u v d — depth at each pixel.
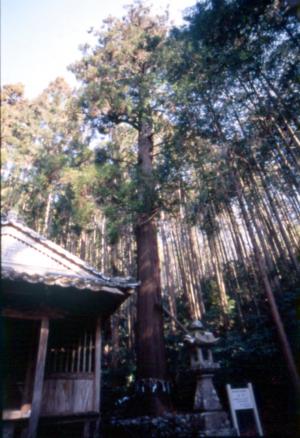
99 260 14.47
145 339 6.96
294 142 9.15
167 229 16.36
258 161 9.86
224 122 9.51
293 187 10.44
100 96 9.70
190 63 9.79
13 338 6.12
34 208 9.07
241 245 11.85
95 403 5.74
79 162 8.61
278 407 6.56
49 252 7.15
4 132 6.41
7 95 6.91
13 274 5.25
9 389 5.58
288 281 9.25
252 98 9.69
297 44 8.23
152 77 9.98
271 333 7.41
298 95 8.74
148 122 10.11
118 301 6.70
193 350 6.04
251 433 4.91
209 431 4.80
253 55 8.80
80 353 6.32
